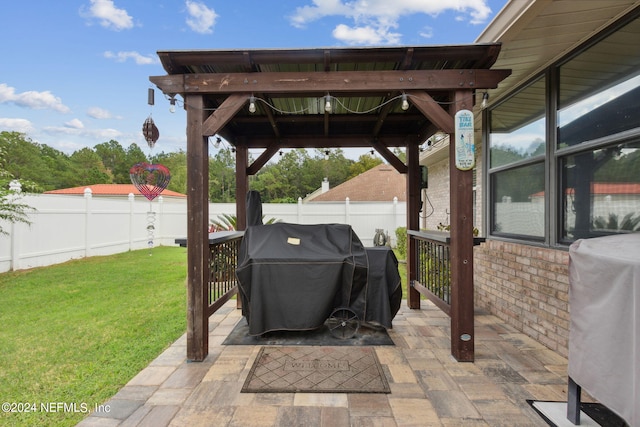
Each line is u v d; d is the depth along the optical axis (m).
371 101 4.08
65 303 5.07
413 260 4.85
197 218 3.15
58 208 8.70
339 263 3.60
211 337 3.74
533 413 2.30
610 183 2.82
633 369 1.66
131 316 4.46
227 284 4.19
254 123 4.79
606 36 2.80
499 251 4.33
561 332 3.20
